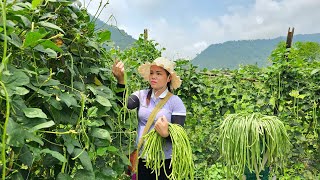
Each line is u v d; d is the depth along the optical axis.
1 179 1.20
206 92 4.95
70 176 1.45
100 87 1.80
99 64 1.97
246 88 4.91
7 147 1.17
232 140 1.88
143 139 2.52
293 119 4.58
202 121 4.95
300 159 4.52
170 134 2.18
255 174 1.93
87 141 1.53
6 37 1.15
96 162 1.70
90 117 1.66
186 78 4.87
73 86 1.64
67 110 1.54
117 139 1.98
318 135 4.53
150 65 2.65
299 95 4.45
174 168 2.14
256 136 1.82
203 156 4.83
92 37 1.91
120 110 1.98
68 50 1.74
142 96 2.72
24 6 1.39
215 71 5.05
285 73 4.59
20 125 1.19
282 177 4.32
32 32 1.24
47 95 1.34
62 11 1.66
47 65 1.62
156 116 2.59
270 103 4.69
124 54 4.56
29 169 1.37
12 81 1.19
